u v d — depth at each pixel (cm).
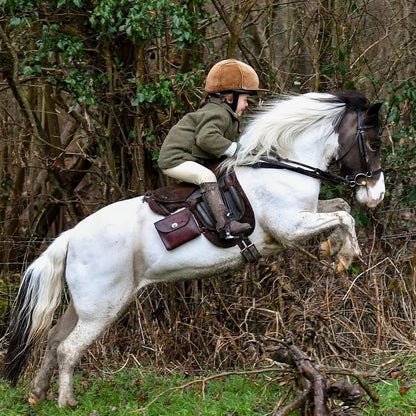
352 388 425
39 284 535
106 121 708
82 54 653
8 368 539
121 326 695
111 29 634
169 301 687
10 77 711
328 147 528
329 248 518
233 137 537
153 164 704
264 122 524
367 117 524
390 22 702
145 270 530
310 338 541
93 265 524
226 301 666
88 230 529
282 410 426
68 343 529
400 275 638
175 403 521
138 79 654
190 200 522
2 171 841
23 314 537
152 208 525
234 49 675
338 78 684
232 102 530
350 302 641
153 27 639
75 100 668
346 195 686
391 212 694
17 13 649
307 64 730
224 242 515
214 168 531
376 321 626
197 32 684
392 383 512
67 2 635
